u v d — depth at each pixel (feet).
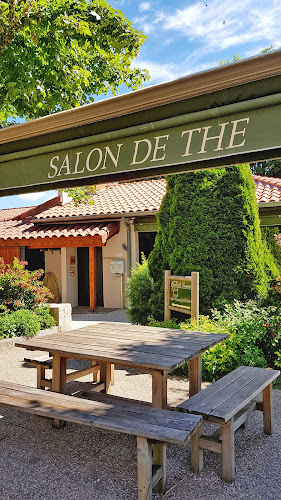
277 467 11.51
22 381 20.24
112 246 47.19
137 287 28.07
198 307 22.17
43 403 11.44
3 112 28.60
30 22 18.51
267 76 9.06
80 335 16.48
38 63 22.88
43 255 55.11
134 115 11.23
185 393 18.16
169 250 26.20
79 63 25.31
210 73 9.57
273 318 20.97
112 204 49.03
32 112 23.94
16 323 28.68
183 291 23.38
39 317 31.12
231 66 9.25
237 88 9.53
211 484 10.72
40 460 12.10
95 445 13.15
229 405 10.96
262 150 9.64
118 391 18.63
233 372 14.35
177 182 25.88
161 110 10.75
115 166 11.49
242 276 24.27
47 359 17.81
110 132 11.49
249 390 12.24
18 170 13.58
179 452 12.62
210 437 11.36
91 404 11.33
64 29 20.34
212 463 11.93
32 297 32.50
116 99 11.11
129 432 9.35
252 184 25.53
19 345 14.83
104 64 26.99
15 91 21.29
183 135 10.28
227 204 24.72
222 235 24.57
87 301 51.13
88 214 45.91
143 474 9.55
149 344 14.58
